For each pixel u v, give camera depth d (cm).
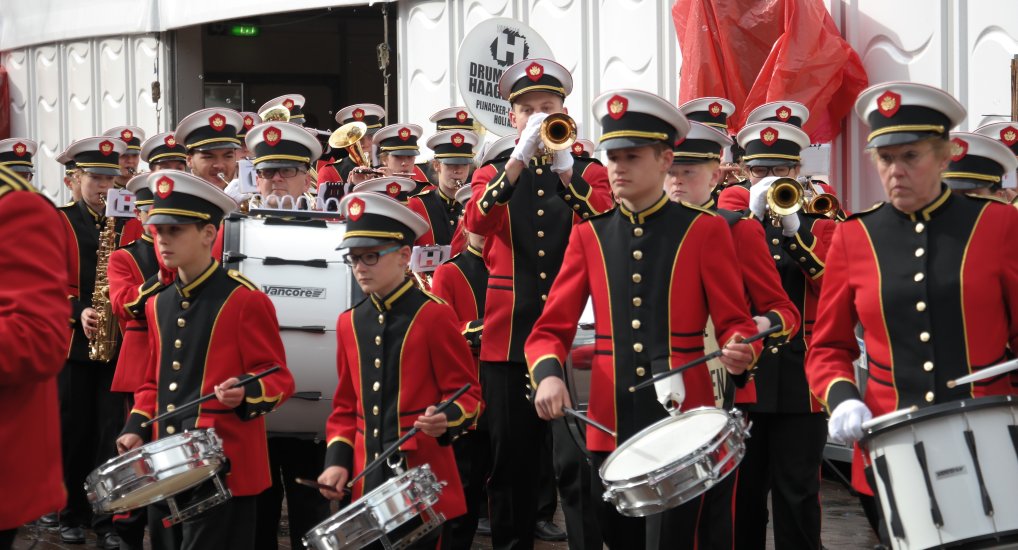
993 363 433
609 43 1218
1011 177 681
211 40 1995
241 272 670
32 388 403
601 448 502
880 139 435
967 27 903
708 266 497
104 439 797
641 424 494
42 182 2041
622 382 498
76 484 798
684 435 457
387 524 491
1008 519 388
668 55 1152
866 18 990
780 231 656
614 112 495
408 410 547
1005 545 387
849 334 466
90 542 795
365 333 558
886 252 450
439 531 539
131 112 1831
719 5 980
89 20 1856
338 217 729
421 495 503
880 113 436
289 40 2027
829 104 995
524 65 662
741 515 648
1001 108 877
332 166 1116
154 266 734
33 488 401
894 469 404
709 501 513
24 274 385
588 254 514
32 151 1021
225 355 561
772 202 618
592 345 761
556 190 643
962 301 434
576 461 611
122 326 755
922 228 444
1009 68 867
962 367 434
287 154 749
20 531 816
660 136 491
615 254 507
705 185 605
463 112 1033
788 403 627
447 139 869
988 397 396
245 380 541
